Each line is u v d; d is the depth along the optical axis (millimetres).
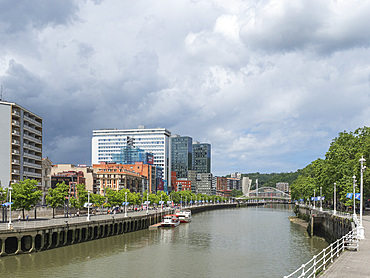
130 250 86750
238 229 138125
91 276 62281
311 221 114688
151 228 137625
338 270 36750
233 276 63062
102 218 111688
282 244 98062
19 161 139250
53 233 85625
